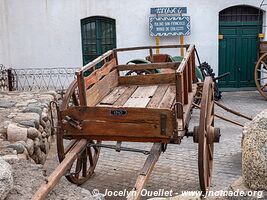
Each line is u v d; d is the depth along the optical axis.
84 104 4.45
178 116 4.22
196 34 12.15
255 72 11.62
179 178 5.60
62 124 4.36
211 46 12.24
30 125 6.00
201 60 12.30
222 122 8.95
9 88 11.27
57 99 9.41
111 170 5.98
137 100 5.10
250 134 2.79
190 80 5.46
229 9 12.36
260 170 2.71
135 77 6.02
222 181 5.46
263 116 2.81
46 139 6.83
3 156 4.77
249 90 12.75
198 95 5.99
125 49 6.12
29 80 11.91
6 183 3.33
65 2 11.72
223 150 6.88
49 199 3.57
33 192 3.60
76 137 4.39
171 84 5.96
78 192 3.81
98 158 6.08
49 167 6.16
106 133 4.26
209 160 5.00
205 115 4.44
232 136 7.77
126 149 4.25
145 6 11.86
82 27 11.91
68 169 3.96
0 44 11.42
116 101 5.07
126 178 5.66
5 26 11.59
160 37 12.01
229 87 12.77
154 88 5.75
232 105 10.84
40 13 11.71
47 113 7.20
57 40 11.84
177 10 11.84
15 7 11.63
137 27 11.95
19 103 7.68
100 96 5.11
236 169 5.93
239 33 12.52
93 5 11.78
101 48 12.07
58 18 11.77
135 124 4.16
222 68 12.64
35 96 8.61
